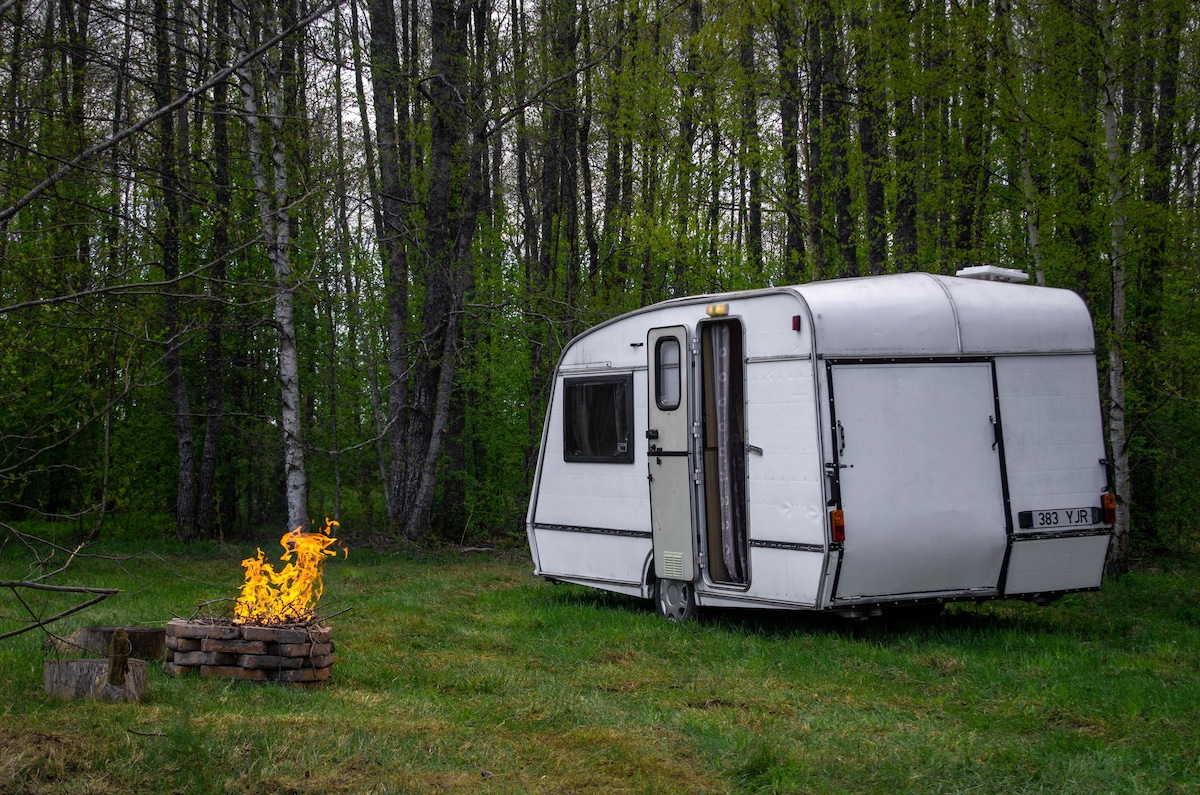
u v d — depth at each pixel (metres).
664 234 16.03
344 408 21.72
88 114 9.35
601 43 18.27
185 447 18.86
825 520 8.78
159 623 9.28
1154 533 16.95
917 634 9.55
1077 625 10.18
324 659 7.14
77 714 5.83
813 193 15.91
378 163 18.23
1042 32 12.81
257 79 13.30
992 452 9.42
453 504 20.39
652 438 10.66
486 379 21.03
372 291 20.03
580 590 12.78
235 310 16.11
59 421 9.10
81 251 10.95
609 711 6.60
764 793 5.13
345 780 5.02
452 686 7.34
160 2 11.08
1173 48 12.82
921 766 5.46
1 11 6.51
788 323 9.22
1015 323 9.70
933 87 13.30
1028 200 13.38
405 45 22.83
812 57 14.77
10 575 12.73
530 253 22.56
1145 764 5.58
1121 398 13.22
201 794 4.75
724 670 8.04
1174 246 13.11
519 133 19.80
